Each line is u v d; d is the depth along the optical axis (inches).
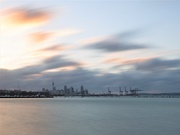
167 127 2276.1
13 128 2199.8
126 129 2142.0
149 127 2271.2
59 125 2417.6
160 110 4921.3
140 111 4665.4
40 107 6363.2
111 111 4699.8
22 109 5462.6
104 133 1939.0
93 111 4739.2
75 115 3752.5
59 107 6417.3
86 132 1973.4
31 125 2427.4
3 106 6855.3
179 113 4101.9
